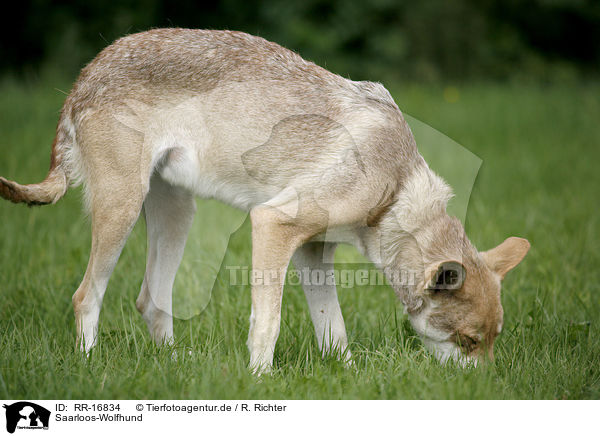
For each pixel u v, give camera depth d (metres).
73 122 7.76
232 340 8.06
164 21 28.75
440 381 6.77
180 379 6.61
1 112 19.62
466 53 30.75
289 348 7.84
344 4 29.22
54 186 7.80
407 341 7.74
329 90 7.69
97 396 6.30
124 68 7.65
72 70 26.78
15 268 10.02
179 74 7.64
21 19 27.97
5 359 6.72
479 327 7.35
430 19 30.33
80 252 10.69
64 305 8.92
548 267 10.44
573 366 7.27
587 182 16.17
